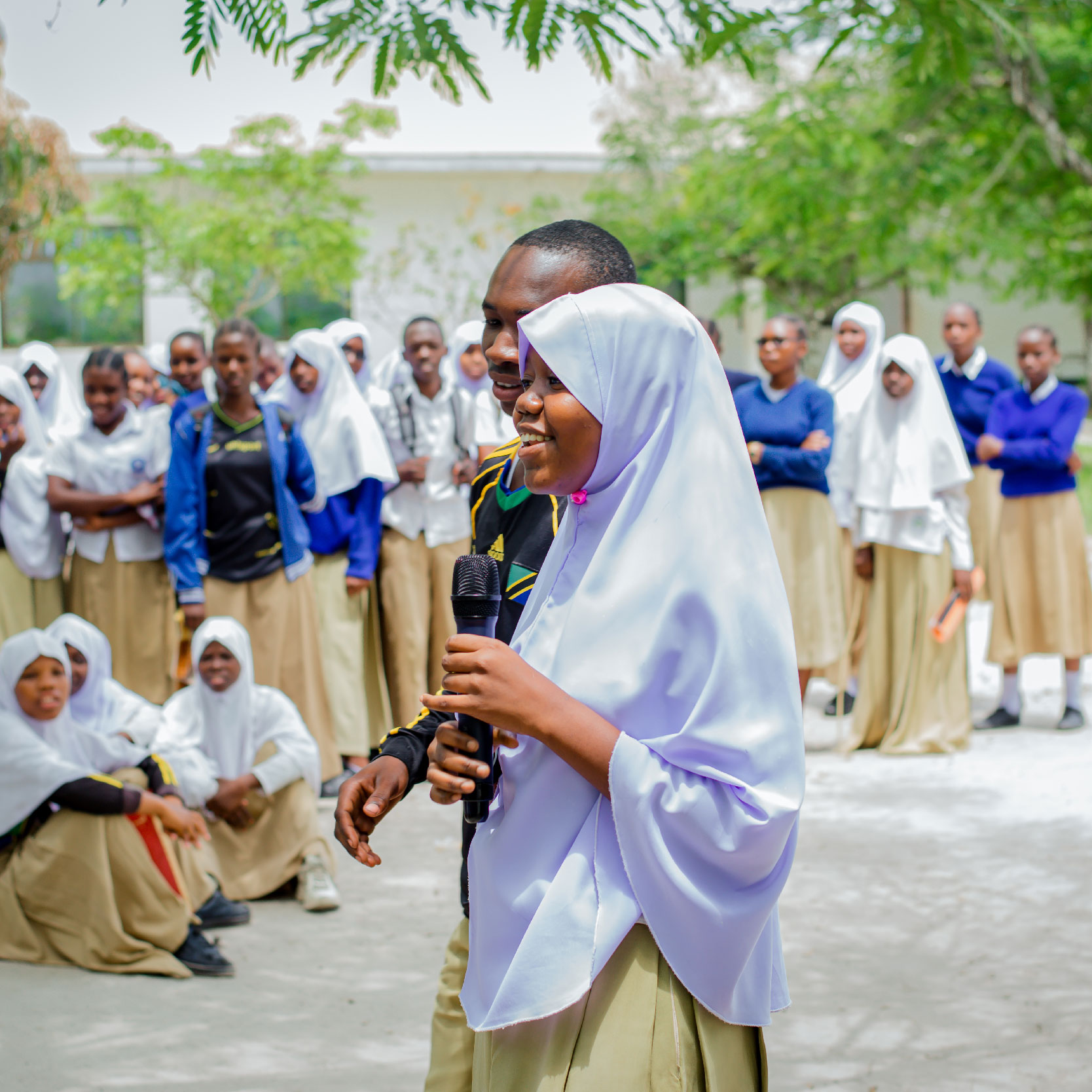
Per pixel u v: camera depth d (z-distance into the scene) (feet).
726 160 37.04
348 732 20.12
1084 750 20.65
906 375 19.95
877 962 12.51
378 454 19.95
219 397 19.06
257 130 46.37
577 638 5.51
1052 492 22.21
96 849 12.63
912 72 10.69
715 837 5.24
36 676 13.30
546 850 5.56
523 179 57.77
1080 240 48.57
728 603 5.34
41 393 24.12
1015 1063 10.24
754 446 20.84
